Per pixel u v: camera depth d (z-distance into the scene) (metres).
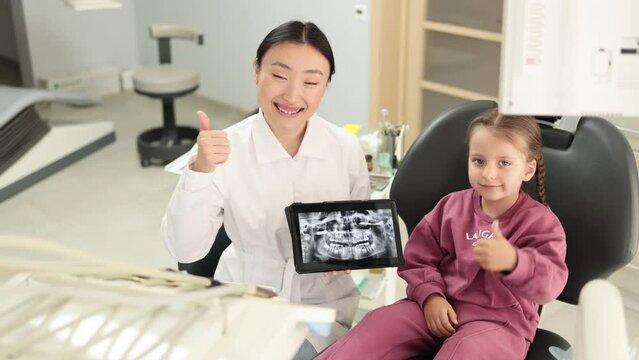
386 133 2.34
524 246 1.37
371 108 3.79
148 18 5.10
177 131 4.12
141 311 0.77
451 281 1.45
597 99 0.74
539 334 1.46
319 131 1.60
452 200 1.50
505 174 1.34
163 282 0.85
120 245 3.14
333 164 1.61
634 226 1.33
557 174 1.43
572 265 1.42
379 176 2.20
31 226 3.29
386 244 1.45
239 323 0.77
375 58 3.66
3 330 0.74
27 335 0.73
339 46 3.86
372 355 1.37
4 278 0.94
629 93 0.74
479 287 1.41
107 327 0.75
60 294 0.78
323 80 1.45
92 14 5.00
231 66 4.61
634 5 0.72
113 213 3.42
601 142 1.38
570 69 0.74
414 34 3.64
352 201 1.47
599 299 0.86
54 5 4.82
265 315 0.79
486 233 1.41
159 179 3.78
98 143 4.07
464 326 1.37
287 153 1.56
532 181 1.47
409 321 1.41
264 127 1.56
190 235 1.47
